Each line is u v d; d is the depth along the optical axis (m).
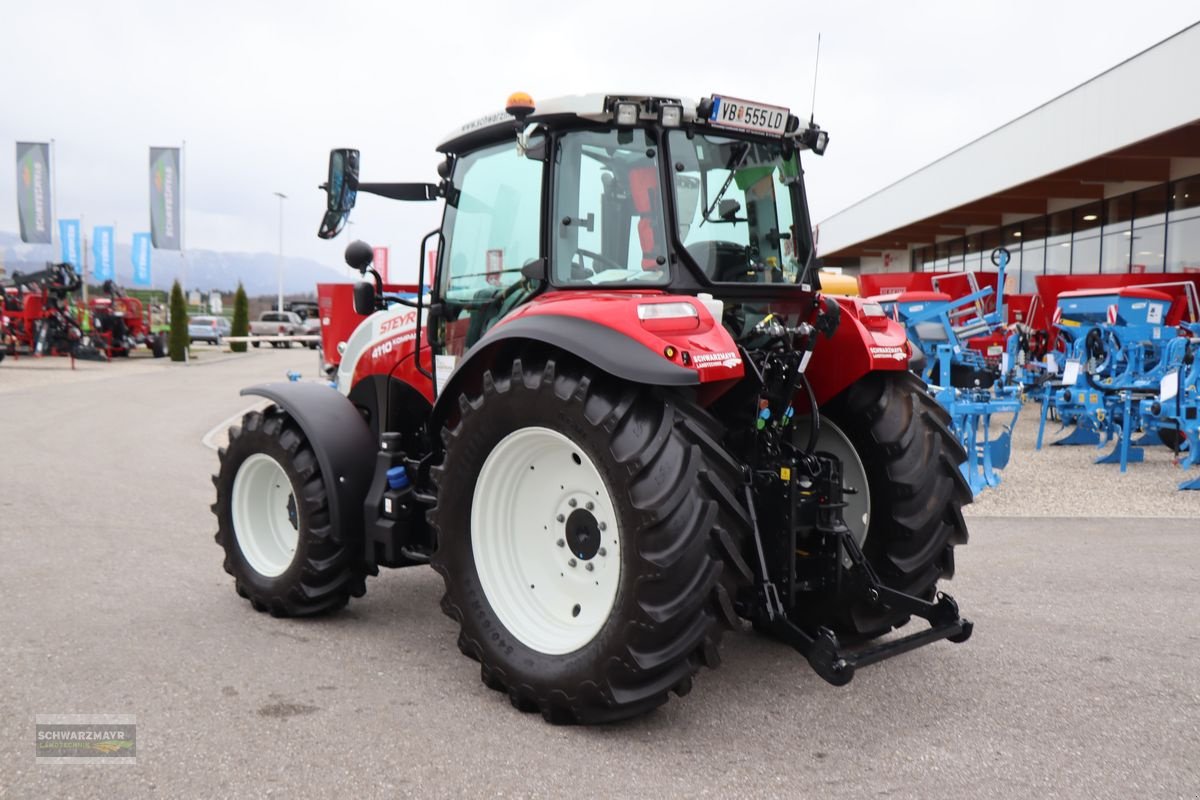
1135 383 9.52
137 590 4.58
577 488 3.18
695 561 2.84
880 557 3.65
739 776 2.71
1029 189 17.47
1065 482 8.37
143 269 38.91
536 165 3.56
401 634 4.02
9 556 5.19
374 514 3.98
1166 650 3.88
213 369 23.56
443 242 4.07
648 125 3.22
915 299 9.59
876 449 3.65
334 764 2.74
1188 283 12.34
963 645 3.94
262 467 4.36
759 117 3.43
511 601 3.32
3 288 24.91
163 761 2.74
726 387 3.10
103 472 8.27
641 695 2.92
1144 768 2.78
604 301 3.04
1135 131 12.68
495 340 3.21
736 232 3.51
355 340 4.68
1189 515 6.94
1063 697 3.35
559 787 2.62
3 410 13.38
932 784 2.66
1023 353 13.27
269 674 3.49
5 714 3.05
